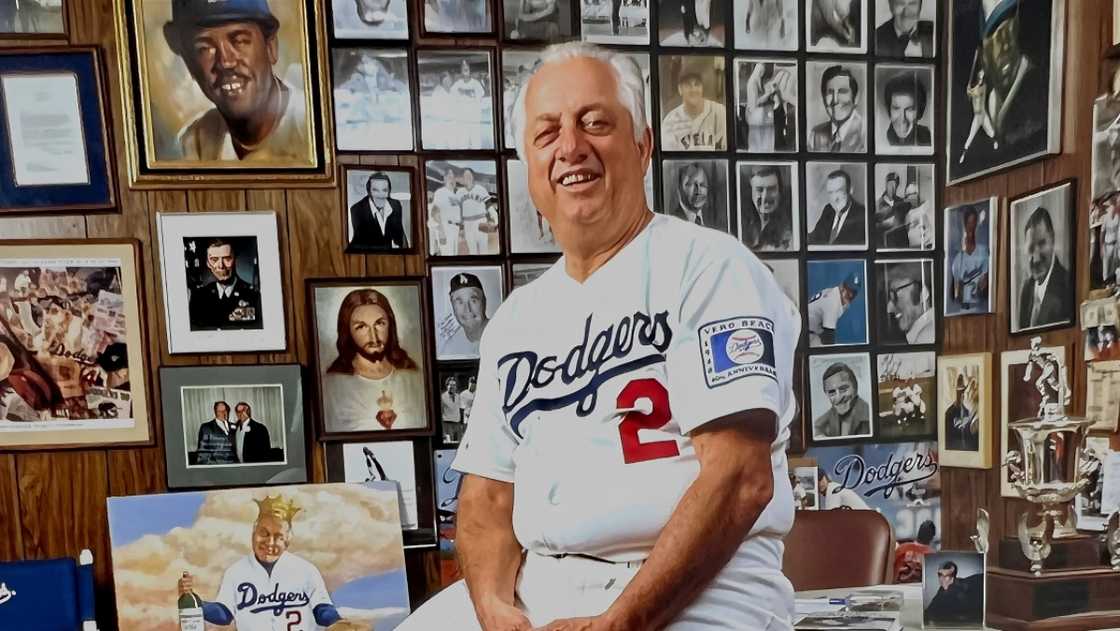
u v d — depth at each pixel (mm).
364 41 1867
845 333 2018
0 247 1781
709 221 1971
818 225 2012
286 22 1840
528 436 1046
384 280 1882
